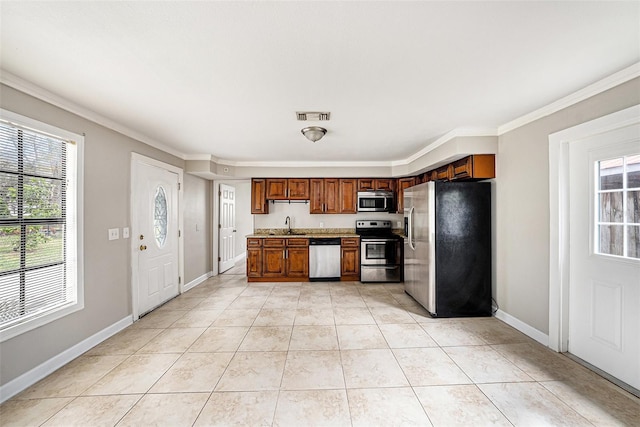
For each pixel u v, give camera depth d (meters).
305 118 2.74
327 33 1.44
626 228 2.00
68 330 2.35
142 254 3.37
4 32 1.41
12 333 1.91
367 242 4.95
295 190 5.25
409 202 4.07
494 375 2.14
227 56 1.66
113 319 2.88
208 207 5.47
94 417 1.71
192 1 1.21
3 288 1.90
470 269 3.35
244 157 4.65
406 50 1.60
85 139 2.51
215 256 5.54
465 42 1.52
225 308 3.65
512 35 1.46
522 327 2.88
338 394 1.93
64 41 1.49
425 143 3.74
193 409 1.78
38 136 2.12
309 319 3.27
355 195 5.29
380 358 2.39
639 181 1.91
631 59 1.71
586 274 2.28
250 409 1.78
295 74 1.88
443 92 2.17
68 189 2.39
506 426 1.64
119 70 1.81
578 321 2.36
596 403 1.82
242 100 2.31
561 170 2.39
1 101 1.84
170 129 3.10
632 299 1.96
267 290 4.49
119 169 2.96
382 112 2.59
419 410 1.77
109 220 2.82
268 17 1.32
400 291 4.42
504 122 2.92
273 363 2.32
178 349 2.56
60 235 2.31
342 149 4.08
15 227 1.97
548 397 1.88
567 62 1.74
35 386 2.01
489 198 3.36
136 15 1.30
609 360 2.11
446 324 3.11
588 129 2.13
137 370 2.22
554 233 2.45
